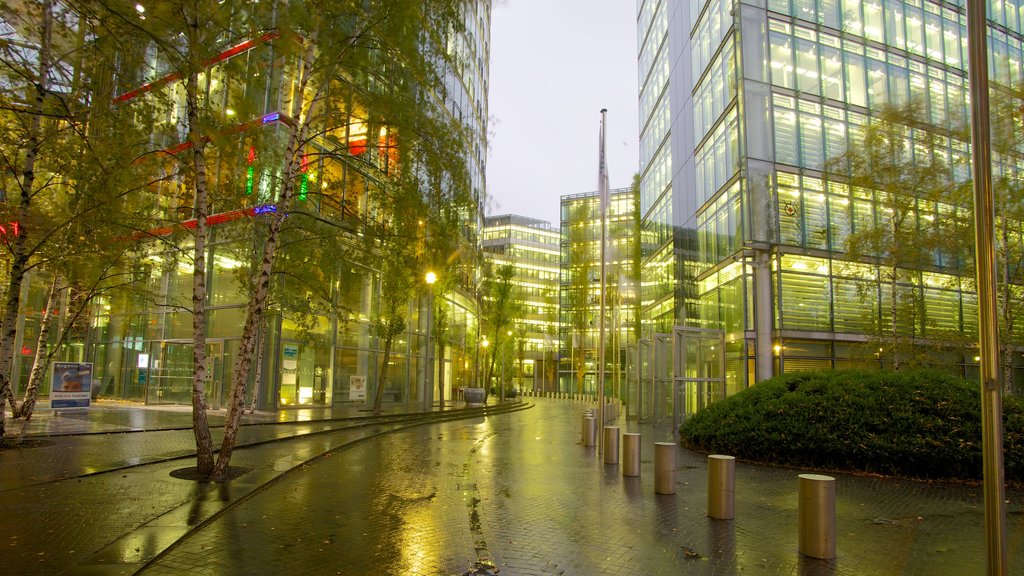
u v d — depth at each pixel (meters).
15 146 10.92
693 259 33.44
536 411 35.59
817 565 5.94
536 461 13.16
